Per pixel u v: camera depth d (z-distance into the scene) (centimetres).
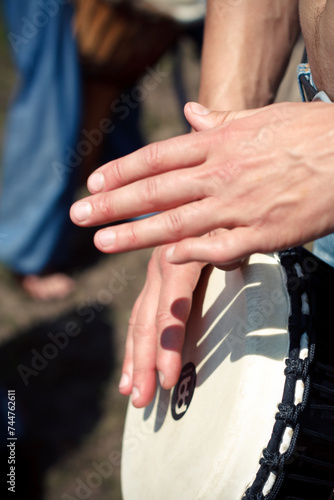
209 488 93
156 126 271
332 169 85
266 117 88
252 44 106
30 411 173
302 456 94
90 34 173
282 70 108
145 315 104
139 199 89
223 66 106
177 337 100
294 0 107
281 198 86
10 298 204
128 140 209
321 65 94
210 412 97
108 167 91
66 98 180
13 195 190
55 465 160
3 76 296
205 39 109
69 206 192
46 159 185
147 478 103
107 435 169
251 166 86
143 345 103
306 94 100
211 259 87
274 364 94
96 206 90
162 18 169
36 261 197
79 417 173
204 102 106
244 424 93
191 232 88
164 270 103
